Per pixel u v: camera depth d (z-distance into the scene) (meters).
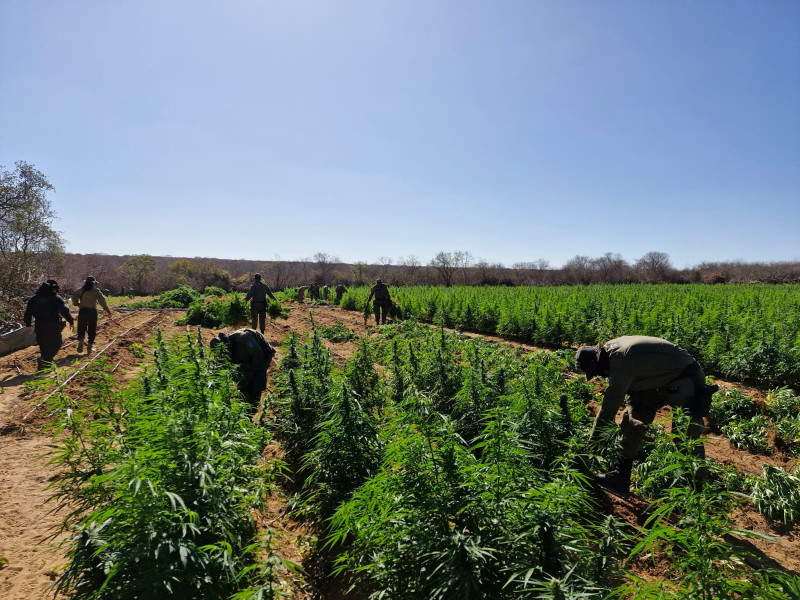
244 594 2.64
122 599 2.74
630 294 23.80
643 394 5.55
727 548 2.55
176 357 6.41
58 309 11.45
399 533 2.93
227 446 3.79
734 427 7.02
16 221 24.47
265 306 15.85
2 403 8.91
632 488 5.23
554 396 5.70
